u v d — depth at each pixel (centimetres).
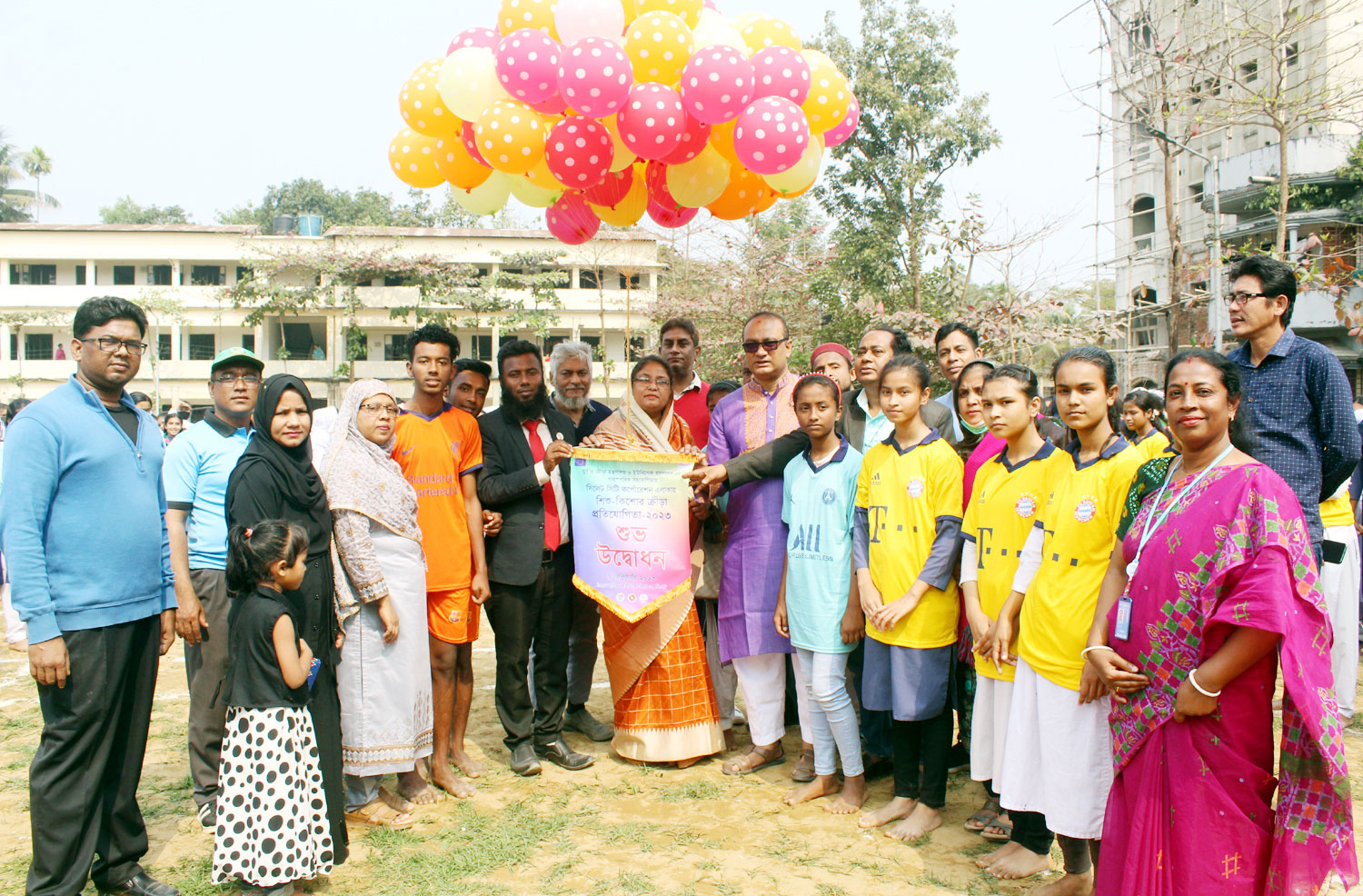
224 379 441
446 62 430
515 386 490
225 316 3656
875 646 414
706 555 521
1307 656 253
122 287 3641
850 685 479
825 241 2412
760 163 414
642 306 2997
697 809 438
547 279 3403
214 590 428
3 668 729
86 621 337
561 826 417
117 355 351
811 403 435
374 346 3569
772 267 2267
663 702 496
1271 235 2148
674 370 599
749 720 490
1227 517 266
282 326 3572
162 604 368
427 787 451
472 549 476
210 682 426
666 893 353
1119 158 2316
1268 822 265
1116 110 1669
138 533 354
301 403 380
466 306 3400
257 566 350
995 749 368
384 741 413
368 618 413
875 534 414
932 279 2230
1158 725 278
